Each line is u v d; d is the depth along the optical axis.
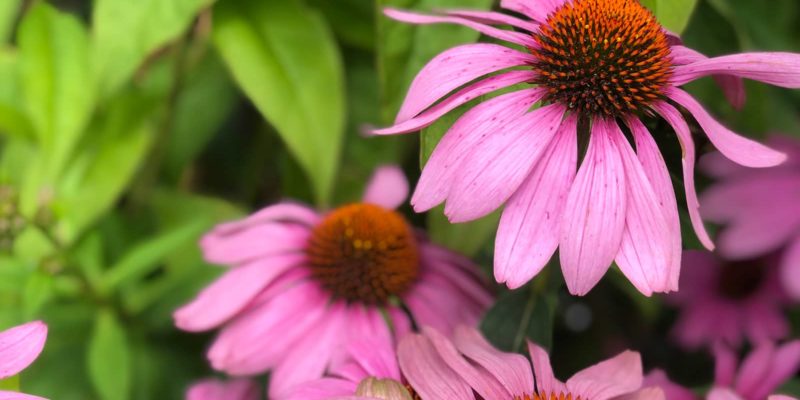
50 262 0.70
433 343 0.60
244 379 0.69
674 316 0.80
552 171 0.60
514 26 0.64
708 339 0.78
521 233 0.59
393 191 0.71
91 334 0.73
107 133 0.74
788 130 0.76
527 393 0.59
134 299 0.73
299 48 0.72
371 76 0.76
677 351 0.79
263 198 0.80
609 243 0.59
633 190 0.59
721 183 0.76
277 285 0.68
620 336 0.78
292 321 0.68
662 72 0.61
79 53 0.72
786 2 0.75
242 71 0.71
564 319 0.78
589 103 0.61
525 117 0.60
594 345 0.77
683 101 0.60
